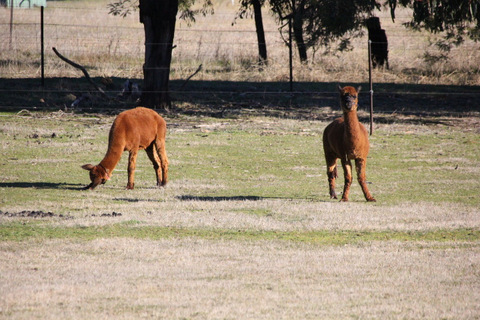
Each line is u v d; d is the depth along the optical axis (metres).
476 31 138.88
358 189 55.12
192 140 78.62
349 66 132.25
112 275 29.08
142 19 96.81
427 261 31.83
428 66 135.00
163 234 37.09
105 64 131.12
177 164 65.94
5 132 79.00
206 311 24.34
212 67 133.12
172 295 26.27
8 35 162.75
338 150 48.03
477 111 103.00
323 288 27.52
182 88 106.94
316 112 100.81
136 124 52.28
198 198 49.38
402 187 55.41
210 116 95.12
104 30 191.25
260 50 137.00
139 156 70.75
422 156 71.69
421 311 24.53
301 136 82.88
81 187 52.75
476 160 69.62
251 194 51.91
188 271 29.89
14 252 32.72
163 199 48.59
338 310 24.64
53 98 101.88
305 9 135.38
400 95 113.50
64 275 28.98
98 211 43.03
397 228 39.00
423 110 103.31
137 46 158.38
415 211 44.00
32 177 56.78
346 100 45.19
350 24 127.81
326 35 132.75
